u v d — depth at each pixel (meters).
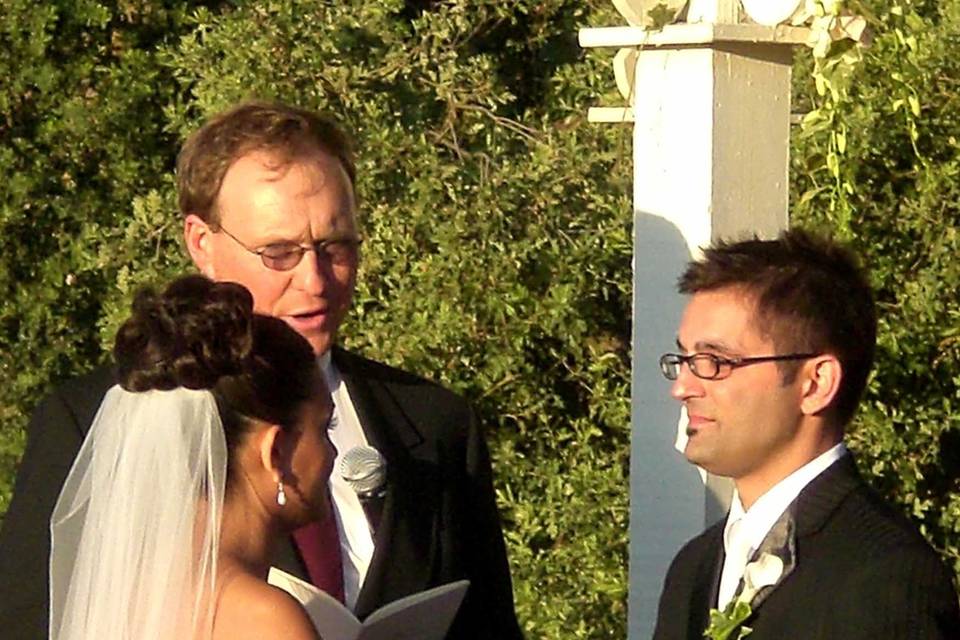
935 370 13.93
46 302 16.62
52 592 7.77
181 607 6.67
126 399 7.11
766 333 8.50
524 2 17.50
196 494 6.82
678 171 10.77
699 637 8.88
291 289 8.75
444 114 16.09
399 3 15.85
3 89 16.61
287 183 8.73
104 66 17.12
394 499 9.12
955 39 13.59
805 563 8.24
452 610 8.07
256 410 6.92
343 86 15.36
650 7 10.90
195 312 6.98
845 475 8.51
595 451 15.12
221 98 15.19
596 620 14.27
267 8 15.44
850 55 11.23
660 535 10.94
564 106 16.52
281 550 8.64
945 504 14.56
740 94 10.72
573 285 14.74
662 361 9.09
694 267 8.87
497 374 14.56
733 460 8.61
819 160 12.51
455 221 14.45
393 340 14.28
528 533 14.53
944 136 13.60
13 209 16.53
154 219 15.59
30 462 8.71
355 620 7.64
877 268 13.71
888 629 7.81
